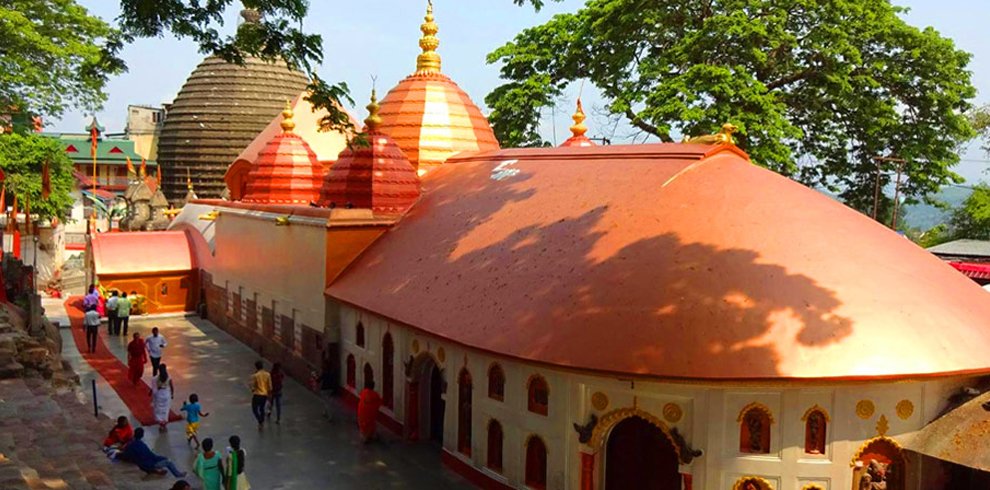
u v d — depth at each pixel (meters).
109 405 21.56
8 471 10.48
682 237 15.79
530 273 16.92
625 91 36.31
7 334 18.91
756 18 33.59
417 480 16.81
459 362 17.25
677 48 34.53
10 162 42.56
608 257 15.97
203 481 14.52
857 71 35.38
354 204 24.25
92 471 12.45
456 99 30.48
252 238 29.33
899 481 13.91
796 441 13.45
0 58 30.33
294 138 31.31
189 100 51.88
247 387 23.95
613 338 14.10
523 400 15.47
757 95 32.16
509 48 41.41
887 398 13.62
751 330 13.69
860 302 14.30
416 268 20.36
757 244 15.41
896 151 36.88
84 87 33.53
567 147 22.53
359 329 21.75
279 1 15.57
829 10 33.78
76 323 33.19
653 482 14.41
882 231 17.48
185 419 20.55
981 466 12.66
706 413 13.51
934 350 13.75
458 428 17.38
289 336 25.69
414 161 29.19
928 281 15.66
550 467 14.99
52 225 46.16
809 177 39.84
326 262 22.86
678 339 13.71
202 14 15.54
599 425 14.27
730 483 13.56
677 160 18.59
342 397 22.72
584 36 38.47
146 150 81.31
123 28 15.59
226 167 51.12
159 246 37.41
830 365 13.20
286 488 16.22
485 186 22.94
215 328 33.44
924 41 34.38
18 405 15.42
